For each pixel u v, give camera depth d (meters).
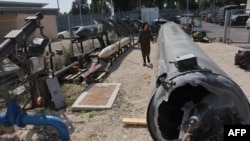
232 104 2.44
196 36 16.72
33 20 5.05
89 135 4.44
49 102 5.71
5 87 6.15
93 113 5.32
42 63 5.40
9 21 14.80
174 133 2.71
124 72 8.89
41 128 4.75
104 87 6.99
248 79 7.36
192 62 2.66
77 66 8.80
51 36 25.69
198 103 2.52
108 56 9.80
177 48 3.79
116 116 5.12
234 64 9.39
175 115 2.73
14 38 4.23
